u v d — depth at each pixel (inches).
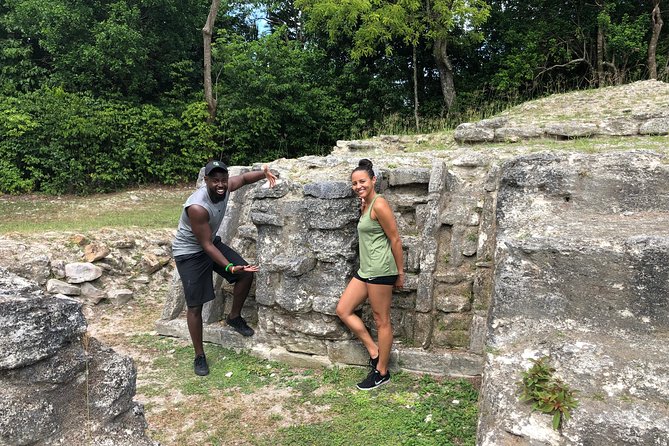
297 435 117.8
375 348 140.3
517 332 97.1
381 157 189.5
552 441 77.5
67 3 513.0
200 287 151.3
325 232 150.3
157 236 279.7
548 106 320.2
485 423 83.9
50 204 429.4
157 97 603.5
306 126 620.4
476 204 160.2
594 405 80.4
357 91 636.1
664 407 78.5
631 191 118.7
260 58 586.9
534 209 121.4
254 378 148.9
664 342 88.5
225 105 571.5
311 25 556.4
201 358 154.3
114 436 75.5
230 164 590.6
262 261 160.7
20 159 471.2
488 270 146.9
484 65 631.2
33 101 483.5
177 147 558.6
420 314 150.5
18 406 65.5
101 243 252.5
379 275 131.3
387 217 129.6
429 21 513.3
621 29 502.0
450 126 443.5
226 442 116.5
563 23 557.0
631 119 246.2
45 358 68.8
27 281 80.7
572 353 89.3
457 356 142.2
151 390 142.9
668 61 514.9
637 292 92.3
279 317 159.3
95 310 220.5
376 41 550.6
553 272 98.7
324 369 151.8
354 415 125.4
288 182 161.9
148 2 547.8
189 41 631.2
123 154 498.3
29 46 530.0
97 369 77.2
